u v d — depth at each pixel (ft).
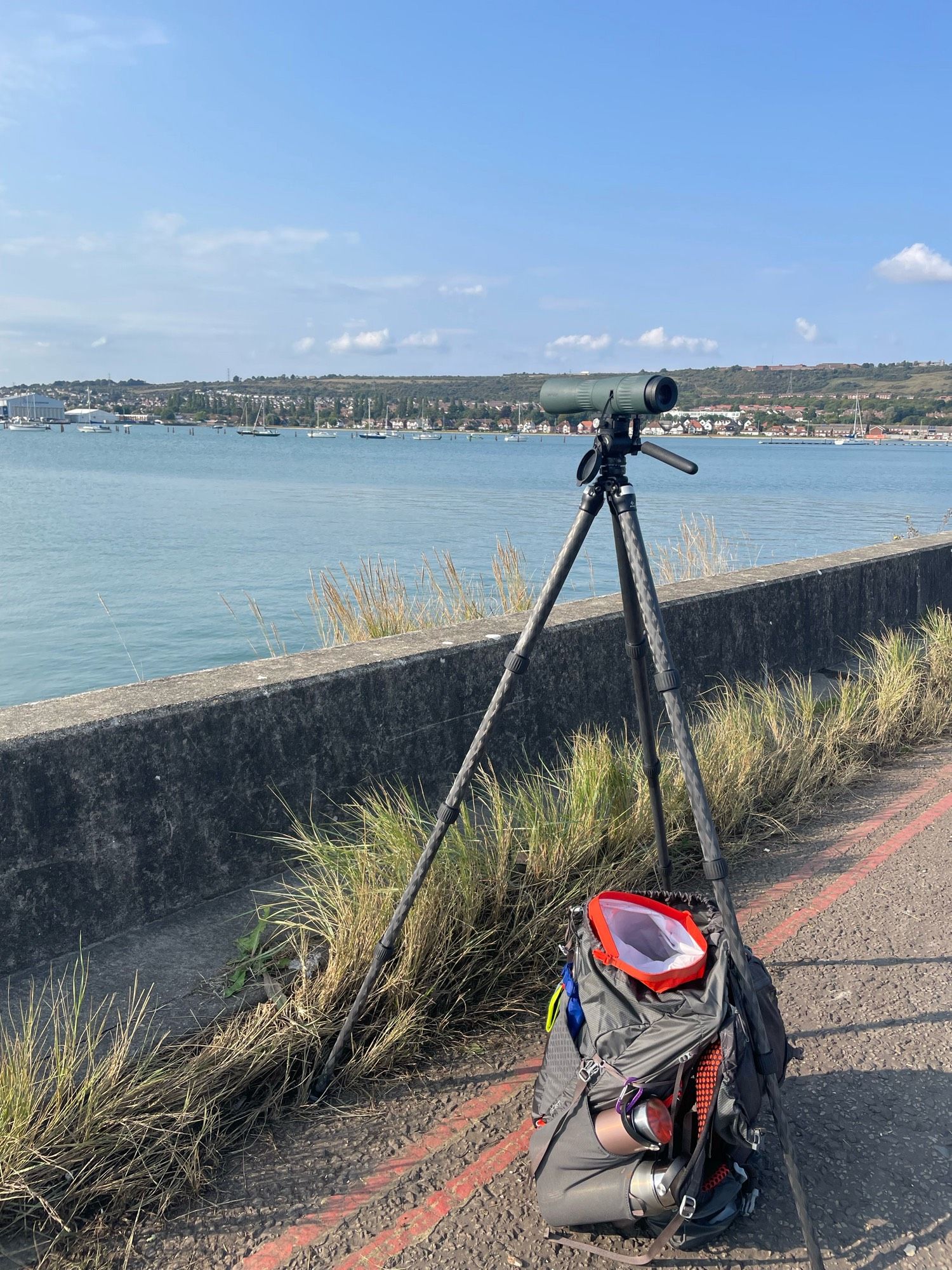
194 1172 8.37
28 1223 7.89
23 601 70.79
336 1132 9.12
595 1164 7.41
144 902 11.98
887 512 150.92
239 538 109.81
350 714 14.29
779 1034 8.36
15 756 10.73
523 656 9.11
